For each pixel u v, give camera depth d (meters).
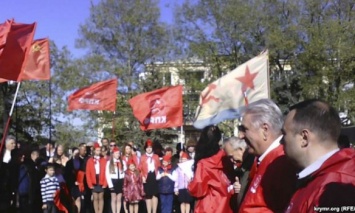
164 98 15.38
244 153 5.49
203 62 37.81
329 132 2.61
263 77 10.05
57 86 38.00
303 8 33.94
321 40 31.48
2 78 10.92
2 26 11.01
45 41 13.20
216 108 10.03
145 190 16.70
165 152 17.78
